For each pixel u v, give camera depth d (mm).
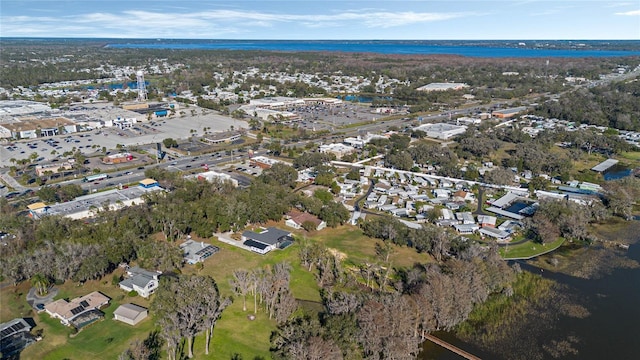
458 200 182125
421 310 97500
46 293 113625
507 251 142375
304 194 182125
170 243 137000
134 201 169250
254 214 153875
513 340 101375
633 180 187750
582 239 151875
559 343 100375
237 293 114562
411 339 91375
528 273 130625
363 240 148125
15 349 92000
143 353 87375
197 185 174625
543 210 158375
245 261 132125
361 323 92250
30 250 124812
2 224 141250
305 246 137625
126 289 115625
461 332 104125
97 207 161000
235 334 99312
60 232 136375
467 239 137250
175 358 90875
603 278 128625
